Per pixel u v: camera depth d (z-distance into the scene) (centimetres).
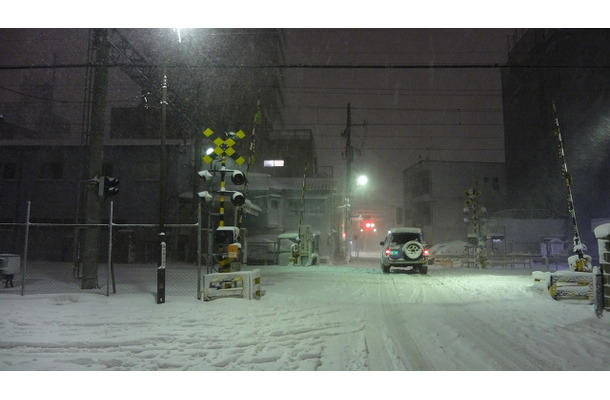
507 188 5300
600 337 781
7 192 3228
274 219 3484
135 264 2884
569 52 4119
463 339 775
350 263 3706
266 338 775
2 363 623
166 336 773
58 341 737
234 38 4116
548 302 1167
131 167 3284
